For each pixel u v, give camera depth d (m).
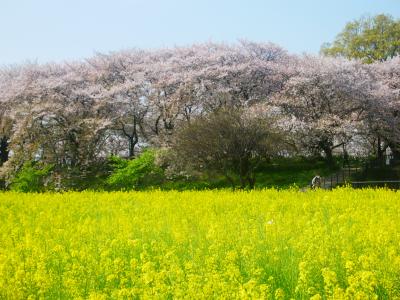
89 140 41.50
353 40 52.66
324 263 8.41
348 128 38.91
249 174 31.11
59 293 7.62
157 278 7.25
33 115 40.78
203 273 8.29
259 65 43.12
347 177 38.03
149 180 37.94
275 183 37.31
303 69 42.06
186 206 17.12
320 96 41.31
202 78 42.50
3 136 45.16
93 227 12.79
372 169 40.75
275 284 7.90
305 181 37.22
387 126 41.59
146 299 6.73
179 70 44.50
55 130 42.50
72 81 44.41
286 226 11.99
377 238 9.52
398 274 7.59
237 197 19.72
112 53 49.06
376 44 52.28
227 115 30.86
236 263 8.80
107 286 7.91
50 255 9.87
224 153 30.03
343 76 40.84
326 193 20.39
